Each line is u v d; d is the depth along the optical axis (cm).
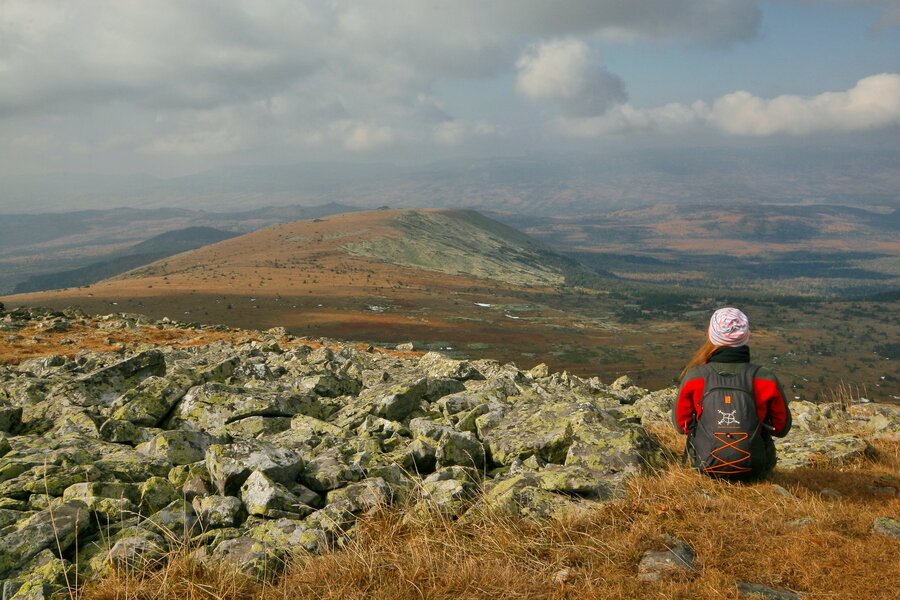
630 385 1758
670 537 493
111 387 1098
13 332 2936
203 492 612
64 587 436
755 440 627
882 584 420
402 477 687
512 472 692
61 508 529
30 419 959
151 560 473
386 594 420
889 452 904
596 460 699
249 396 1004
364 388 1352
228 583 441
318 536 514
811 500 600
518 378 1526
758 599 402
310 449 796
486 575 436
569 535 504
